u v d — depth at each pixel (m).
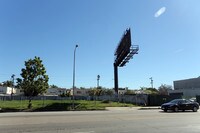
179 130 13.25
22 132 12.23
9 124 15.15
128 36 52.50
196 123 16.41
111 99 65.44
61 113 25.95
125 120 17.77
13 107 38.66
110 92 108.38
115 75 61.56
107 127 14.09
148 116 21.25
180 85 105.81
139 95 51.44
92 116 21.03
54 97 82.12
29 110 35.59
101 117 20.00
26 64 39.69
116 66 61.97
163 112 28.00
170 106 29.50
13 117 20.06
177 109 29.61
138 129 13.46
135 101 52.56
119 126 14.55
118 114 23.52
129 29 52.41
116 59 60.62
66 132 12.30
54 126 14.34
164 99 49.34
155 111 30.20
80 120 17.55
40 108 37.34
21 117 20.05
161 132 12.55
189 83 101.12
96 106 40.75
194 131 12.92
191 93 91.38
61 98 82.19
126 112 27.50
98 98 74.75
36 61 39.88
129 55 53.81
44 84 40.12
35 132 12.24
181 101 30.22
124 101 56.69
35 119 18.23
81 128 13.63
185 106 30.06
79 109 36.91
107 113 25.31
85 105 41.78
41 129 13.18
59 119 18.25
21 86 39.31
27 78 39.62
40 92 39.72
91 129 13.30
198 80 97.19
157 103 48.59
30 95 39.56
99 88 112.56
